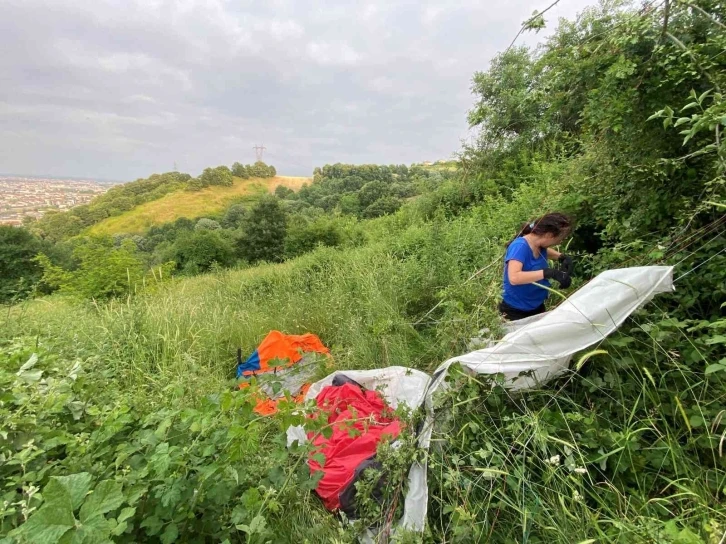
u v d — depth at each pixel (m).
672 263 2.42
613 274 2.17
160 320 5.29
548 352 2.04
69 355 4.08
